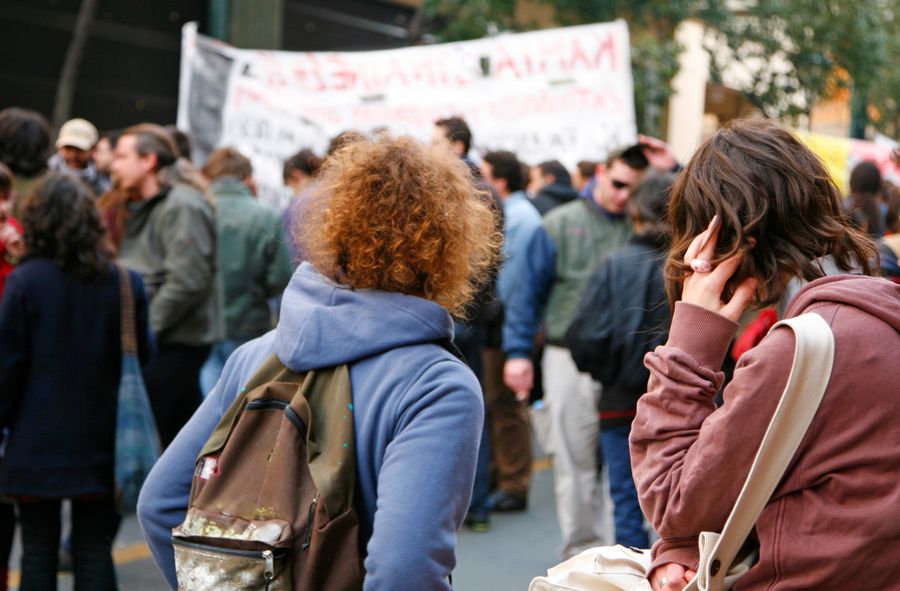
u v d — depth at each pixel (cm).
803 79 1488
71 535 396
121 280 391
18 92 1159
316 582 180
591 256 532
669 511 167
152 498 203
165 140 522
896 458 153
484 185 434
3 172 436
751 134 179
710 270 178
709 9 1420
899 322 159
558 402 504
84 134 708
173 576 206
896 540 151
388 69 792
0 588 415
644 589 180
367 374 190
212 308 523
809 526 155
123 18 1244
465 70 778
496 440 638
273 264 624
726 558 160
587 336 432
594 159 747
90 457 380
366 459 185
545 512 633
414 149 200
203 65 793
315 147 796
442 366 189
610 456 440
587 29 746
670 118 1836
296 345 191
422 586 174
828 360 156
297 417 186
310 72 800
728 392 164
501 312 576
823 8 1447
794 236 174
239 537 181
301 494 183
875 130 1752
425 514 177
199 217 511
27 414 375
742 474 159
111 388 388
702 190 179
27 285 374
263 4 1248
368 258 193
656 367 177
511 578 505
